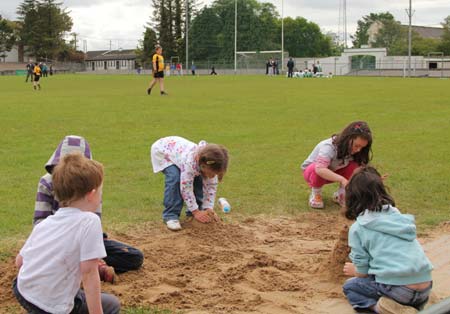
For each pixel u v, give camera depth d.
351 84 39.25
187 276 5.16
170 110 19.19
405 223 4.24
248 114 18.14
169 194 6.55
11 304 4.49
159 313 4.38
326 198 8.03
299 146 12.08
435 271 5.33
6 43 110.25
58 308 3.49
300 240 6.29
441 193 8.23
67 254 3.47
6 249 5.68
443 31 112.88
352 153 7.32
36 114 17.83
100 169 3.67
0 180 8.85
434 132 14.09
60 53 113.94
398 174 9.37
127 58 125.88
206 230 6.45
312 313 4.46
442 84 38.97
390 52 107.88
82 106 20.72
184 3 100.94
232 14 101.88
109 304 3.81
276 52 81.94
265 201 7.84
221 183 8.78
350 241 4.39
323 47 120.12
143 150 11.55
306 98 25.02
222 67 88.50
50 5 110.00
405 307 4.16
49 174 4.66
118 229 6.49
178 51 102.31
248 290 4.88
